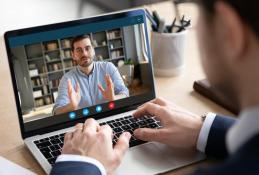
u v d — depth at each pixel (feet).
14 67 2.93
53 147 2.86
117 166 2.55
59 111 3.08
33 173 2.64
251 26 1.28
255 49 1.31
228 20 1.31
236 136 1.45
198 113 3.35
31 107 2.99
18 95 2.94
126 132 2.86
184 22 4.01
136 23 3.30
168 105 3.10
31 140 2.95
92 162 2.43
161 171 2.61
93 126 2.75
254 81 1.36
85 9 9.48
